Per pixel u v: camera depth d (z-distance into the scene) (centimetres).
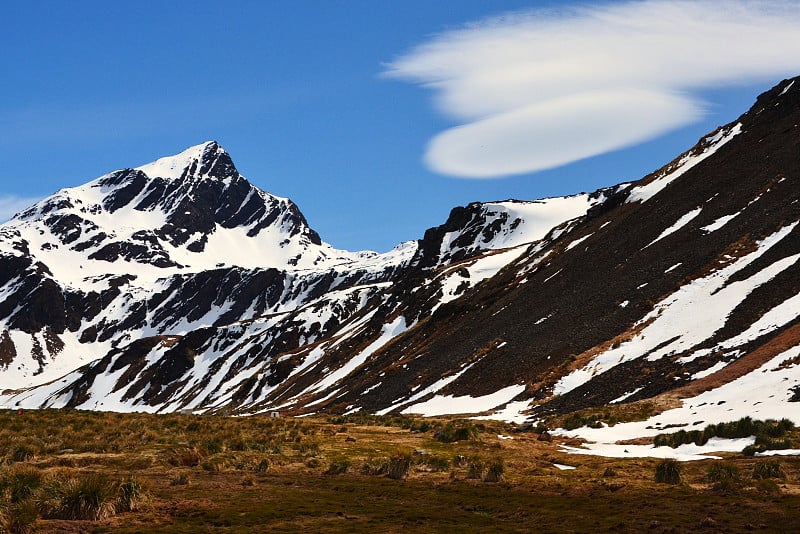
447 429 6159
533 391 9594
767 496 3206
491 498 3378
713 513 2916
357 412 13175
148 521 2819
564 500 3303
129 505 3002
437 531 2709
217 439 5200
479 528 2759
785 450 4622
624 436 6188
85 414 6931
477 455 4962
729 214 12488
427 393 12138
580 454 5331
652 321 10075
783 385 6462
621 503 3194
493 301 16812
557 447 5759
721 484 3478
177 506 3088
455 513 3042
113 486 3036
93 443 4900
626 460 4806
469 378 11775
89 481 2961
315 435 6209
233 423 6725
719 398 6781
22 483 3050
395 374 14762
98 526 2720
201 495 3350
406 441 5875
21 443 4803
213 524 2802
